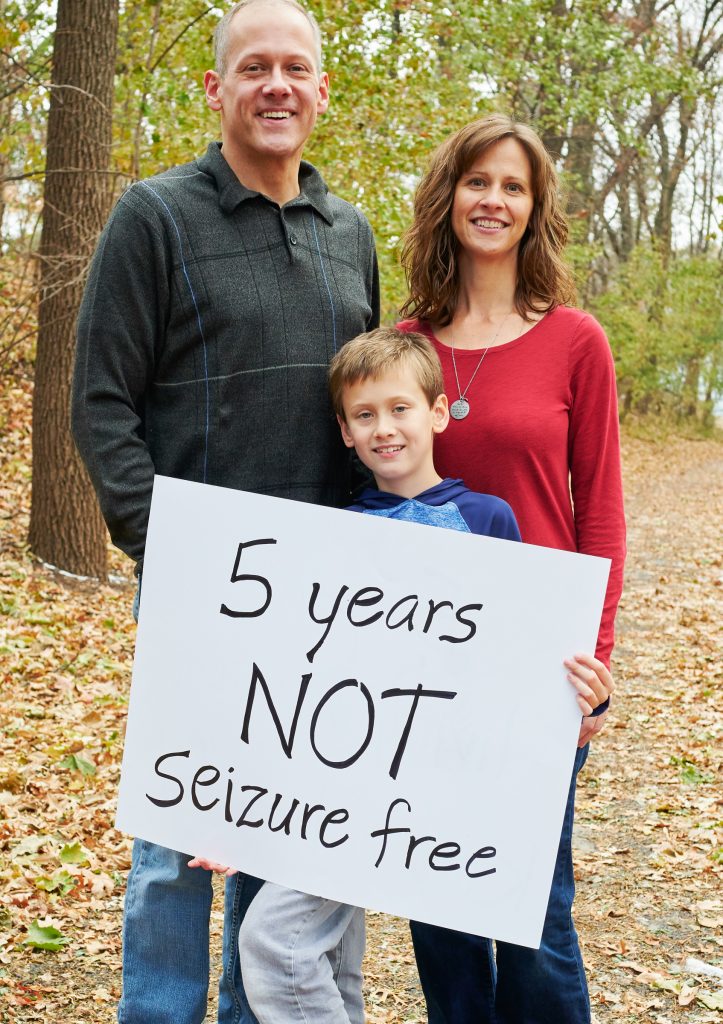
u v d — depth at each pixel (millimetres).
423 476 2641
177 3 10742
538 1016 2756
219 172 2596
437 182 2916
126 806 2479
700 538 15383
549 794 2344
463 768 2359
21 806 4637
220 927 4074
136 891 2617
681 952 4004
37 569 8266
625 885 4594
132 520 2512
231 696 2430
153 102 10055
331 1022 2369
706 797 5637
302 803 2400
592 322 2809
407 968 3883
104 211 8648
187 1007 2525
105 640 7234
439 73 12977
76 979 3531
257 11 2539
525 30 15633
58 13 8445
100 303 2510
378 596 2387
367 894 2365
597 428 2787
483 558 2352
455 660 2365
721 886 4562
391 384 2543
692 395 38438
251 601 2422
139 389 2588
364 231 2910
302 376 2607
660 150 36188
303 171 2768
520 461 2729
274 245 2607
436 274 2963
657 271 33469
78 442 2555
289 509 2404
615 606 2768
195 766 2445
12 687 6016
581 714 2340
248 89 2527
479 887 2348
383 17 11234
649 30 21938
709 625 9828
